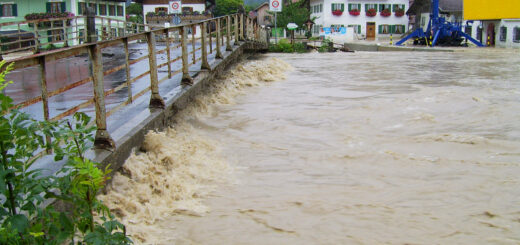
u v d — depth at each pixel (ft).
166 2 213.66
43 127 9.51
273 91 41.24
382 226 14.38
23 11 161.38
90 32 53.11
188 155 20.83
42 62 13.67
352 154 22.03
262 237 13.82
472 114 30.30
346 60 83.46
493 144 23.31
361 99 36.52
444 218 14.89
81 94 31.45
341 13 230.68
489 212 15.26
